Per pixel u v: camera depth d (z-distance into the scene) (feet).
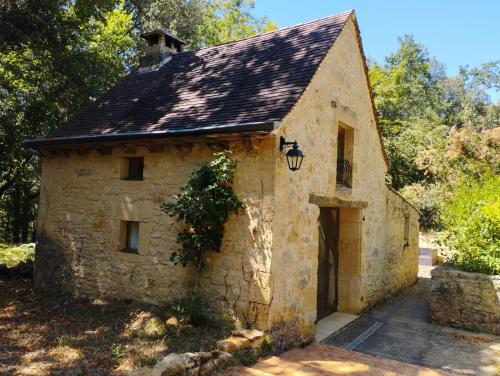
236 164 19.63
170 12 64.80
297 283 20.36
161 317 20.34
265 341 17.74
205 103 23.11
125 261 23.53
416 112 103.55
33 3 32.91
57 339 18.06
